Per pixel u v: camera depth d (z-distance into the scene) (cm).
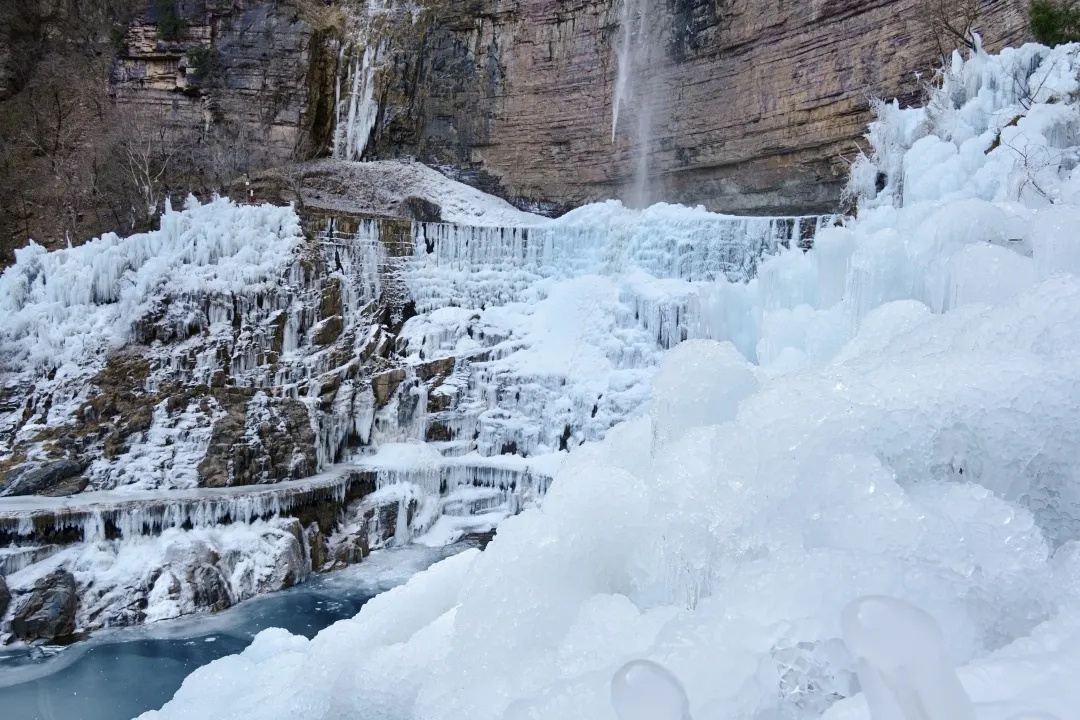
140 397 1373
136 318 1494
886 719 70
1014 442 214
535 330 1784
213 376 1450
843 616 73
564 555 282
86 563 1046
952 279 394
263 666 422
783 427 231
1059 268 364
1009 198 959
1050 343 233
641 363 1600
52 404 1375
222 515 1158
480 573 291
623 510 285
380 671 317
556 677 214
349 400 1531
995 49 1593
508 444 1581
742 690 150
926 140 1284
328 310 1698
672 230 1814
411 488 1419
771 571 174
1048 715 89
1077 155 965
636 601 274
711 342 312
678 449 263
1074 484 208
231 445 1306
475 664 263
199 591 1052
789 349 780
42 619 965
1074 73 1234
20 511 1049
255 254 1662
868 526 188
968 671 123
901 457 221
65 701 808
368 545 1310
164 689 837
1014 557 175
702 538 241
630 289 1700
